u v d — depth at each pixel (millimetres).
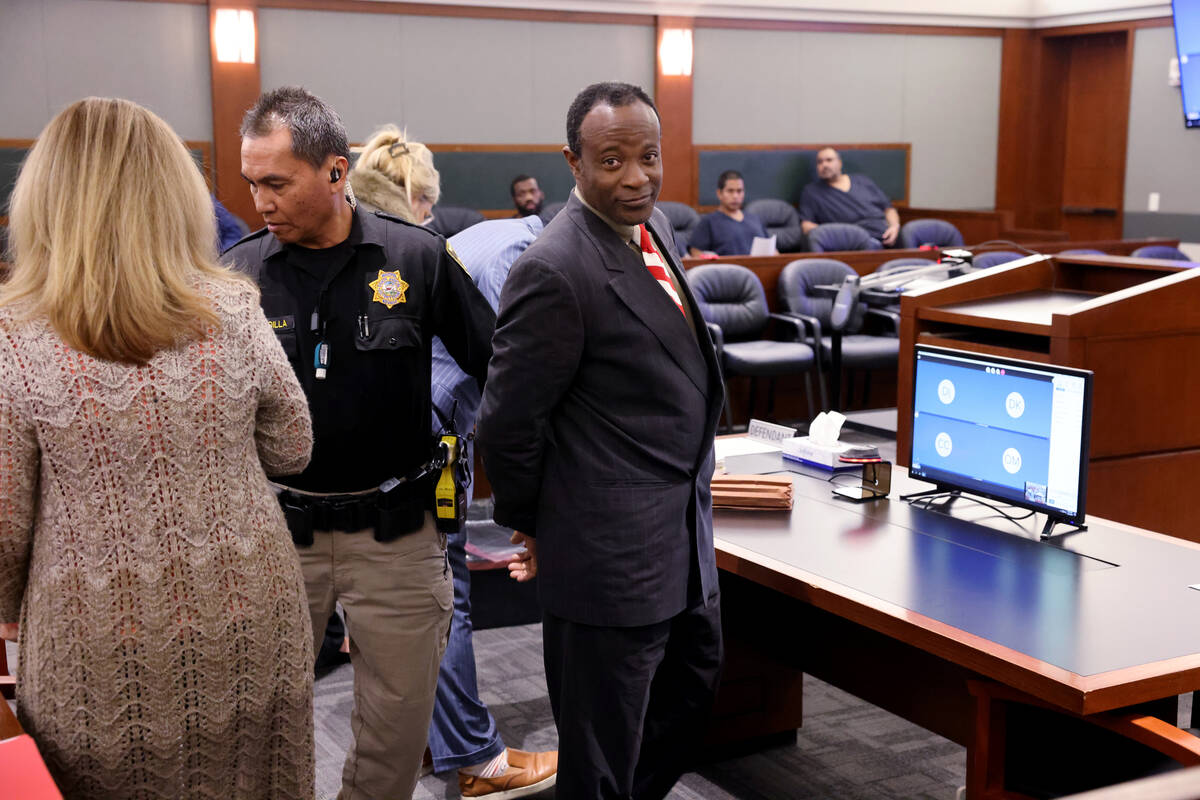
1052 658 1742
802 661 2705
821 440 2945
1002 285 3645
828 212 9375
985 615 1920
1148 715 1767
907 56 10828
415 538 2029
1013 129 11375
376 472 2002
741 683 2854
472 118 9203
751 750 2898
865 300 6016
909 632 1895
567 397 2029
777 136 10352
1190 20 8000
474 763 2619
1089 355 3041
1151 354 3115
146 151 1430
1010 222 11445
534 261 1950
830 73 10500
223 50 8305
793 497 2639
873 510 2555
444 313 2070
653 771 2324
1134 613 1929
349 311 1984
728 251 8125
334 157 1927
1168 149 10375
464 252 2557
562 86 9453
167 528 1440
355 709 2105
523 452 1982
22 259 1439
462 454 2074
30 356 1382
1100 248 7719
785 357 6250
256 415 1569
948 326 3537
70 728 1422
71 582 1404
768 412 6840
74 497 1406
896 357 6539
